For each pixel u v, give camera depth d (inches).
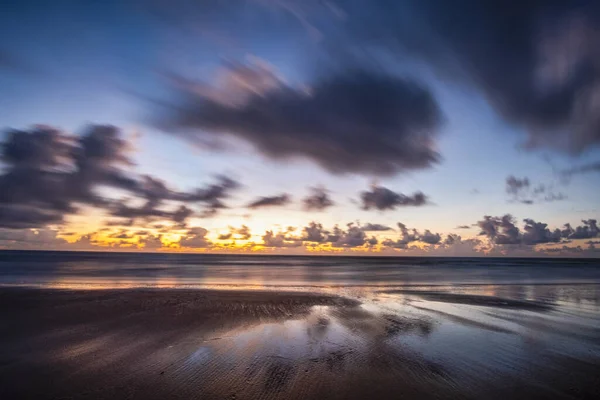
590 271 2495.1
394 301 750.5
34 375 299.9
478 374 323.6
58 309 550.0
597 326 537.3
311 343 409.4
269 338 424.5
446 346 411.8
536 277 1724.9
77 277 1305.4
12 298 633.6
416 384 297.6
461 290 1007.6
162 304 606.5
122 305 590.9
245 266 2918.3
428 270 2501.2
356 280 1403.8
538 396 280.2
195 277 1448.1
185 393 271.3
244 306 613.9
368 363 345.1
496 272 2260.1
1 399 257.0
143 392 271.6
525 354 387.9
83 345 380.2
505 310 664.4
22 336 409.1
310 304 665.0
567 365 354.0
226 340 410.3
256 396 268.5
